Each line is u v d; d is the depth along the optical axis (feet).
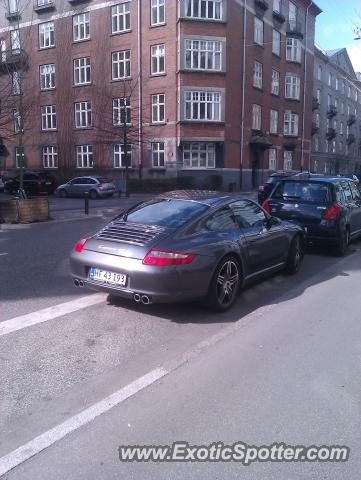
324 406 10.77
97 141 113.29
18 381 11.87
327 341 14.80
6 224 44.60
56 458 8.80
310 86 146.41
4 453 8.93
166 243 16.11
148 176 107.65
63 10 115.65
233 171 109.60
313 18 147.23
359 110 218.38
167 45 102.68
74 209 63.16
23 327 15.84
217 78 103.60
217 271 16.98
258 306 18.57
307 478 8.41
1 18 120.67
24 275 23.48
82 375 12.25
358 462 8.83
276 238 21.53
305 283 22.39
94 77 113.09
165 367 12.75
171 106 103.45
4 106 51.34
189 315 17.33
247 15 111.14
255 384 11.78
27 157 125.80
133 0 105.70
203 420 10.12
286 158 136.36
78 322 16.42
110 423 9.97
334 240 28.45
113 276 16.39
